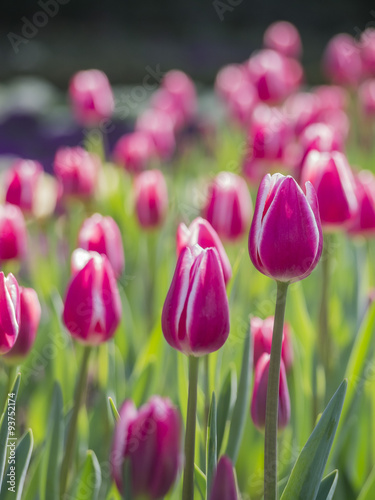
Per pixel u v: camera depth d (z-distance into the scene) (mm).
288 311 1529
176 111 2971
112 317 1182
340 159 1274
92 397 1550
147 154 2330
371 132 3084
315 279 1777
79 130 4871
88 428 1368
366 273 1779
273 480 1061
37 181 1635
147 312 1758
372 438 1367
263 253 1047
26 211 1620
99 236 1325
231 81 3262
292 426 1316
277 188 1047
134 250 2004
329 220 1282
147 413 1067
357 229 1459
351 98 3326
